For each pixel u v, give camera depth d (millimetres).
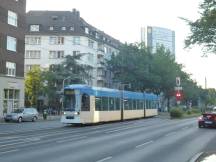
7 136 28359
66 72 89188
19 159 15703
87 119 42281
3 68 58844
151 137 27453
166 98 113250
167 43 152750
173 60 108062
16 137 27453
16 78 61812
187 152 18484
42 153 17891
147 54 107438
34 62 107375
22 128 38344
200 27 28500
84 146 21219
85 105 42094
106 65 113438
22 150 19156
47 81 87625
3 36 58875
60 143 23016
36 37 107875
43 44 107562
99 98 45375
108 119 47562
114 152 18391
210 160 6262
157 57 106562
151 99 67000
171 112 66125
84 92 42062
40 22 109000
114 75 110250
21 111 52500
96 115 44125
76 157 16438
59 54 107375
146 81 104438
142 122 50844
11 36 60938
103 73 114688
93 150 19234
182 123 48312
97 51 114938
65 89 42219
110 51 125562
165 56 107312
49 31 107750
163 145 21891
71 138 26578
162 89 107000
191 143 23156
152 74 103938
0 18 58156
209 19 26516
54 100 86312
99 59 115250
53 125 44062
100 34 119938
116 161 15258
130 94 56406
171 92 107125
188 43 29516
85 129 36719
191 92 121750
